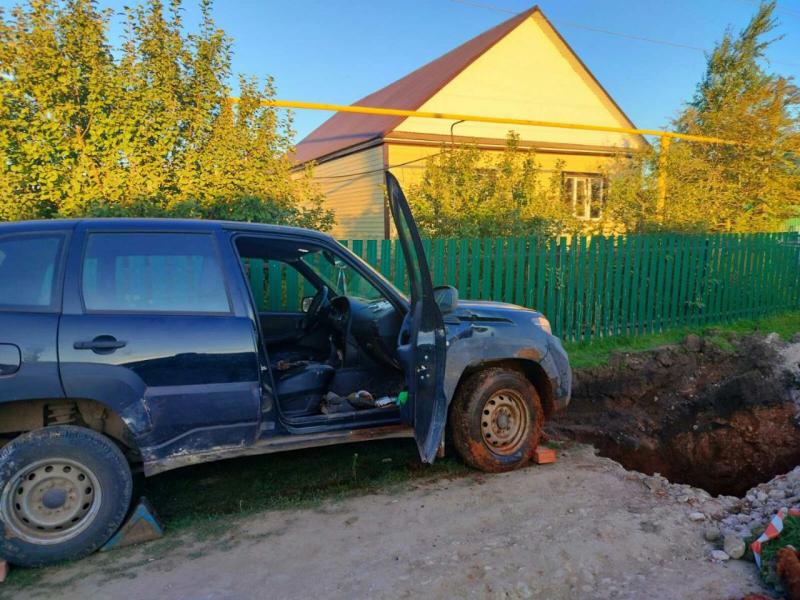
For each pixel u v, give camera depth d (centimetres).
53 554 313
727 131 1367
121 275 335
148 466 331
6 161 587
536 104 1562
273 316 505
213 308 348
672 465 642
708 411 712
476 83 1475
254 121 737
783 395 717
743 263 995
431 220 912
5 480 304
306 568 310
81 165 612
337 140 1662
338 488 416
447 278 730
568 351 779
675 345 830
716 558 317
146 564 317
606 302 842
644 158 1242
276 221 696
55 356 309
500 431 442
